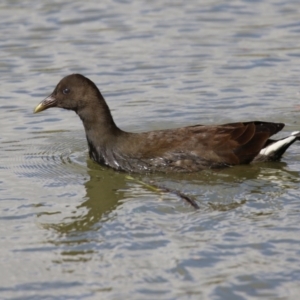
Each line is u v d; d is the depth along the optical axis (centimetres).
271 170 1355
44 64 1986
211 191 1256
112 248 1062
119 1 2427
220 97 1767
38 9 2344
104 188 1298
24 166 1416
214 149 1364
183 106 1719
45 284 982
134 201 1228
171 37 2156
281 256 1022
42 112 1725
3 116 1695
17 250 1072
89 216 1174
